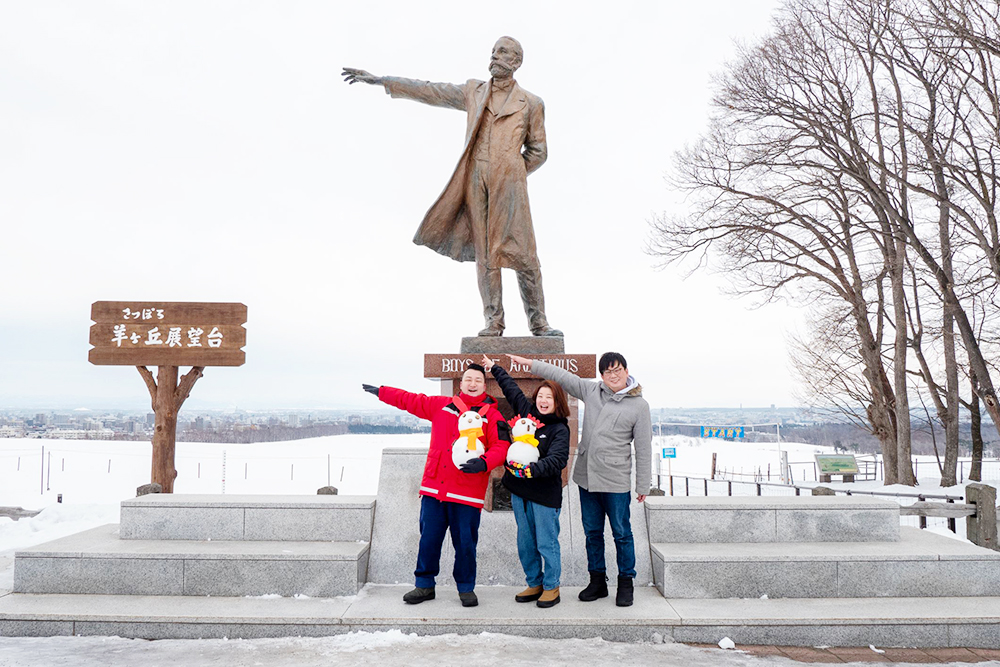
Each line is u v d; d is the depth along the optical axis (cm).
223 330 962
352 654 395
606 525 533
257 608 449
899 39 1703
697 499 562
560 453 443
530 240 612
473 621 431
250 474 2442
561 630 430
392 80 640
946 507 611
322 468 2777
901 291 1980
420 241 646
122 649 408
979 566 477
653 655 402
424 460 555
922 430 2375
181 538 537
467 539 456
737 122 2077
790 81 1925
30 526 842
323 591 482
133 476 2211
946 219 1872
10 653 399
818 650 418
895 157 1867
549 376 490
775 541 532
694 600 470
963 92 1648
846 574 477
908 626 428
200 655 396
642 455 464
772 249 2161
